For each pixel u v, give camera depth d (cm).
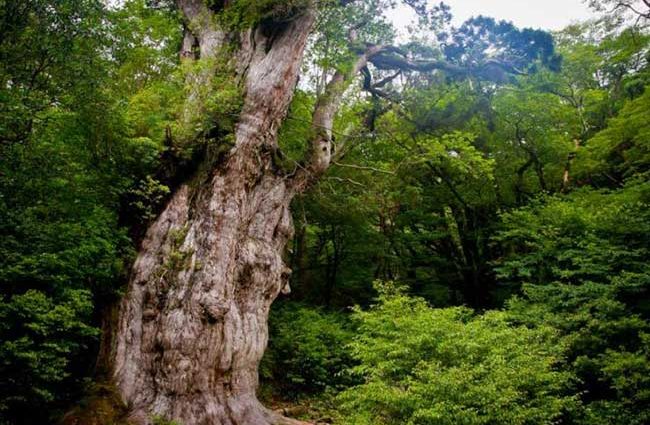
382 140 2069
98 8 864
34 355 778
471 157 1733
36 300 826
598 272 1287
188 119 1155
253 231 1211
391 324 859
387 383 767
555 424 873
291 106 1628
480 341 775
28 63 849
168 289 1028
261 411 1090
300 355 1611
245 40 1345
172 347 984
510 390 695
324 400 1482
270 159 1280
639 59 1962
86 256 973
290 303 1969
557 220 1558
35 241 915
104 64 927
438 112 2127
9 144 816
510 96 1953
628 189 1478
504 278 2030
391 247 2255
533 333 914
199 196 1111
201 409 984
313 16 1359
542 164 2025
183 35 1512
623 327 1083
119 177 1083
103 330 1045
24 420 891
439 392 691
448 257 2270
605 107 2083
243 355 1088
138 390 980
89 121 980
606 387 1055
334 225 2108
